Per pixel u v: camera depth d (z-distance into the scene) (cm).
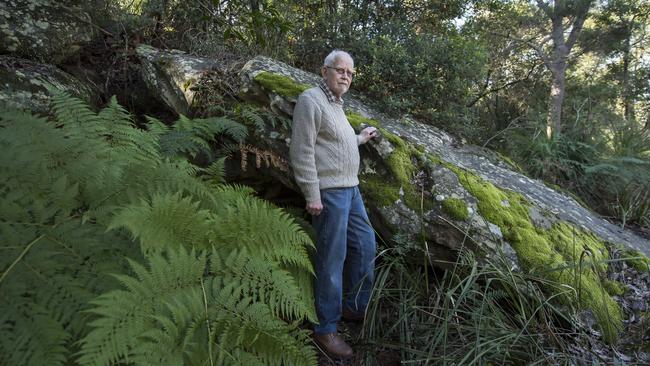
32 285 119
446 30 525
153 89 362
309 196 217
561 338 219
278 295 158
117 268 140
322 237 227
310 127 215
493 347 205
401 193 271
